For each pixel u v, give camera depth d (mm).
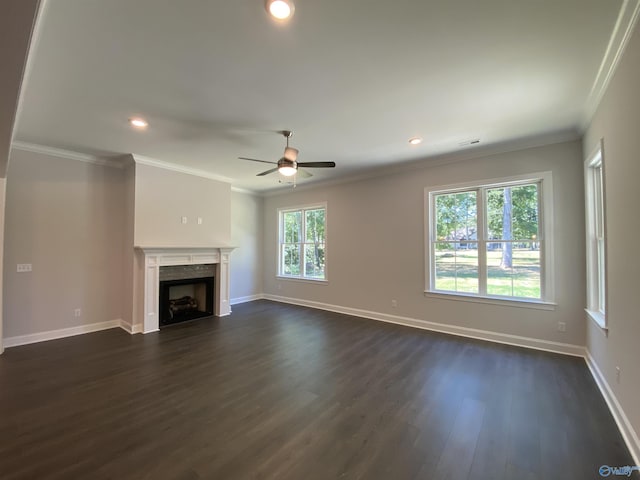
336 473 1745
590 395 2654
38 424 2211
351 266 5723
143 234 4660
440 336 4355
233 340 4168
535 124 3324
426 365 3316
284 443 2014
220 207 5734
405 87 2578
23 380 2922
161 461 1836
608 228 2486
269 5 1674
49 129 3443
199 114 3062
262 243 7391
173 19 1777
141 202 4648
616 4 1690
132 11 1705
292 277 6766
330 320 5258
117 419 2277
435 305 4676
